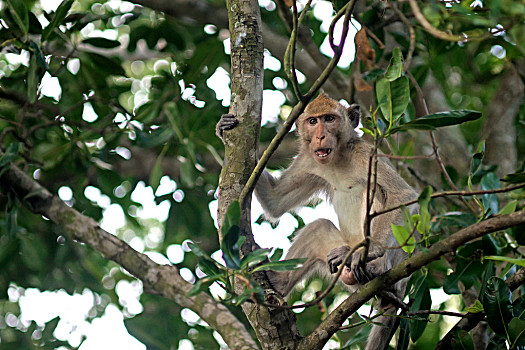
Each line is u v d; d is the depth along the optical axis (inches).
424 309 346.9
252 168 323.9
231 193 319.0
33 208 383.6
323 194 472.4
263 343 307.3
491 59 647.8
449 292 313.7
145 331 518.9
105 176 579.8
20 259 573.9
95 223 377.1
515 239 339.6
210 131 510.9
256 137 328.5
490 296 310.7
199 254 255.4
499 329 307.6
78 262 587.2
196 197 573.3
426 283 346.9
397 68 281.3
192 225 570.3
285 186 454.6
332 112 431.5
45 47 439.8
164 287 351.9
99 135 514.9
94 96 479.2
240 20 341.7
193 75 512.4
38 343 598.9
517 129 657.6
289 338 305.6
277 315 307.7
